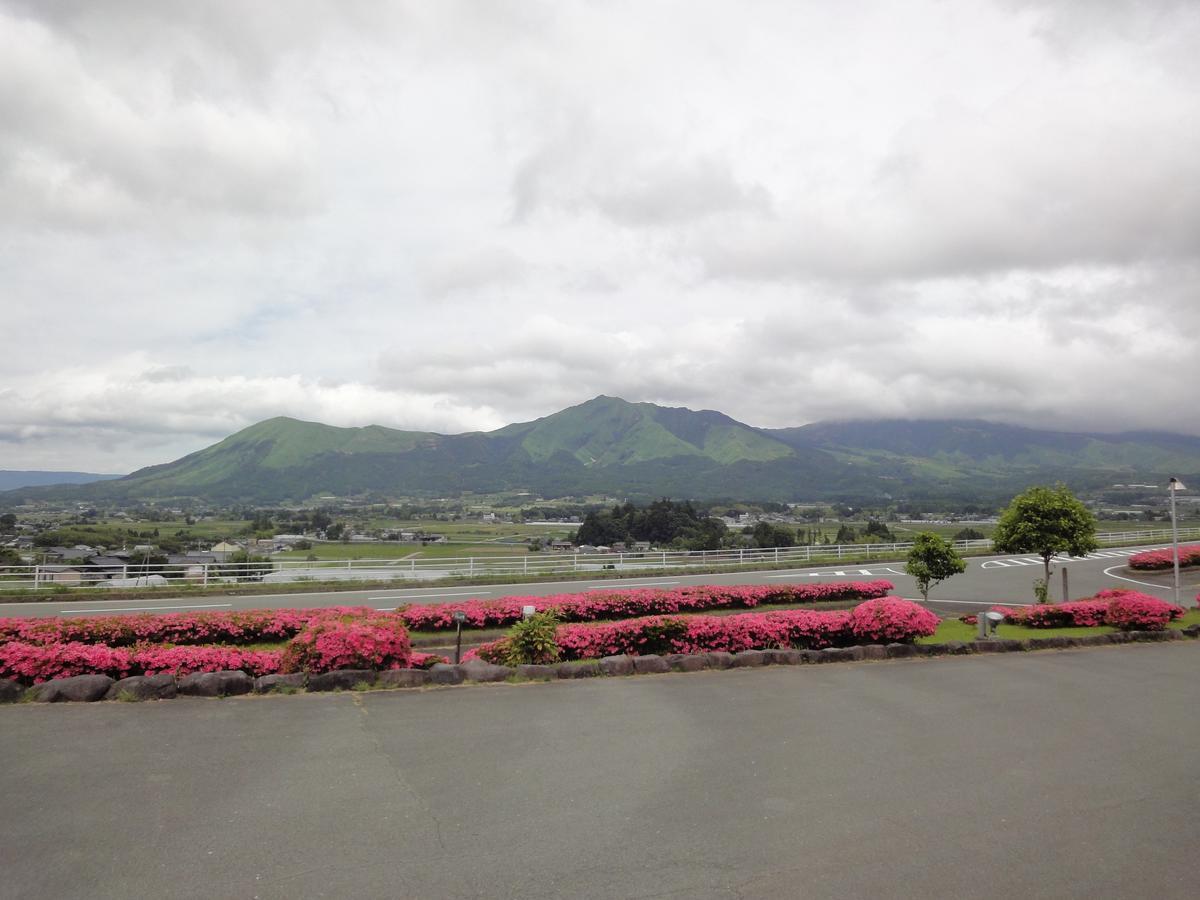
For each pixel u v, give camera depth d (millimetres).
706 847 4992
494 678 9922
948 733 7883
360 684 9242
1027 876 4691
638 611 18891
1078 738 7766
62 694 8234
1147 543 49812
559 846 4953
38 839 4828
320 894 4246
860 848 5031
